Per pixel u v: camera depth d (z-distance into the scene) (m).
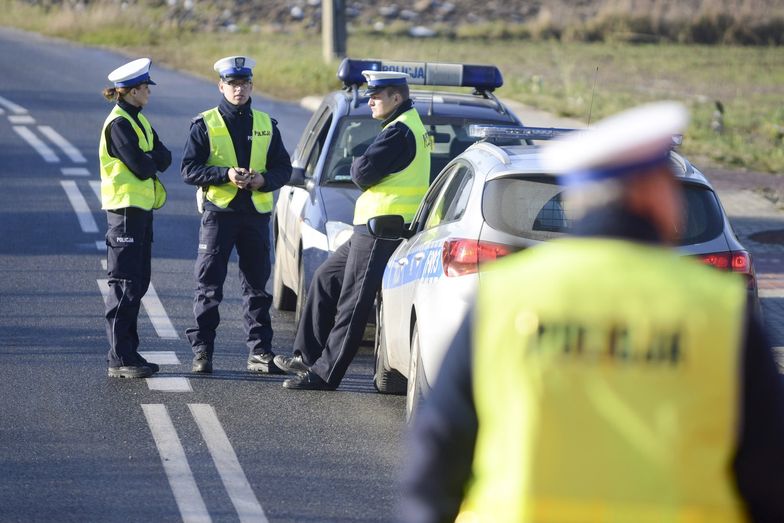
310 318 27.28
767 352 8.13
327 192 31.56
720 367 7.95
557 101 87.56
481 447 8.28
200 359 27.66
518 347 8.01
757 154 69.00
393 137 25.45
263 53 112.50
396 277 24.72
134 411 24.69
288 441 23.08
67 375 27.23
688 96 100.00
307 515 19.14
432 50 124.44
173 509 19.25
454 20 160.00
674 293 8.02
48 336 30.77
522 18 163.00
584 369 7.94
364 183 25.59
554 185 21.42
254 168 27.28
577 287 8.06
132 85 26.31
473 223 21.36
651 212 8.24
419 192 25.86
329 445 22.91
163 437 23.03
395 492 20.36
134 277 27.03
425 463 8.44
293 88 92.75
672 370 7.93
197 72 102.25
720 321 8.00
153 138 27.02
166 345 30.34
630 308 7.99
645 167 8.09
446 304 20.94
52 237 43.66
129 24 132.88
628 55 133.12
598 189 8.23
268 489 20.31
